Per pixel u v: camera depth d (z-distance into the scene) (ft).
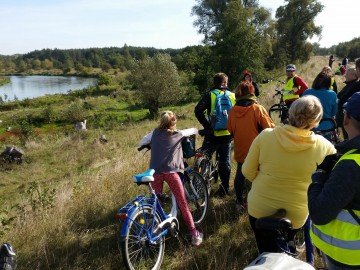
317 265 11.74
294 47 170.40
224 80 17.39
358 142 6.43
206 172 17.69
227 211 15.74
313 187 6.81
